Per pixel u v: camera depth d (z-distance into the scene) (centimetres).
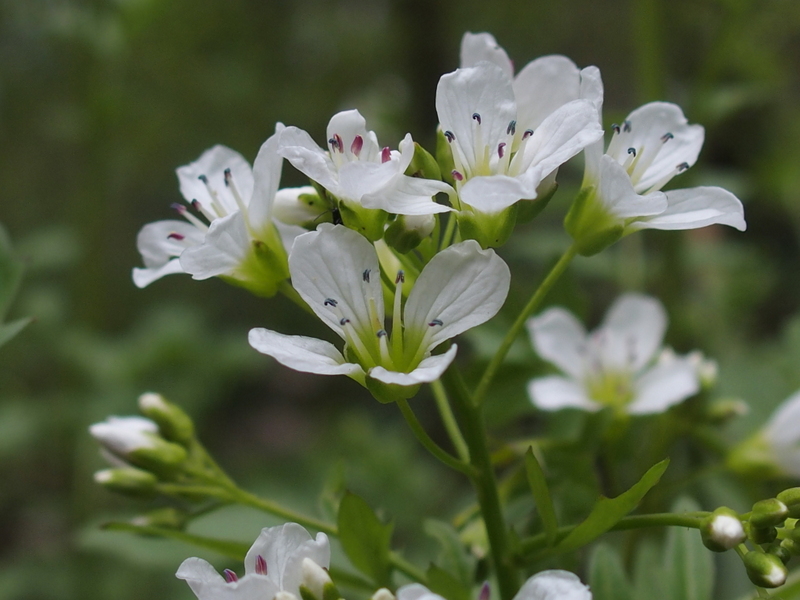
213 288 31
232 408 31
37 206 31
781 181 24
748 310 22
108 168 21
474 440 13
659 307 15
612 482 14
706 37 23
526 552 13
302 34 34
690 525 12
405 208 12
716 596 15
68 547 21
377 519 13
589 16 31
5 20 25
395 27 31
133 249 31
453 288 12
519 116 13
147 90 29
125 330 29
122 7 19
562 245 17
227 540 13
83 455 20
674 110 13
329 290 12
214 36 31
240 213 12
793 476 14
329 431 25
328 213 13
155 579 19
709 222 12
